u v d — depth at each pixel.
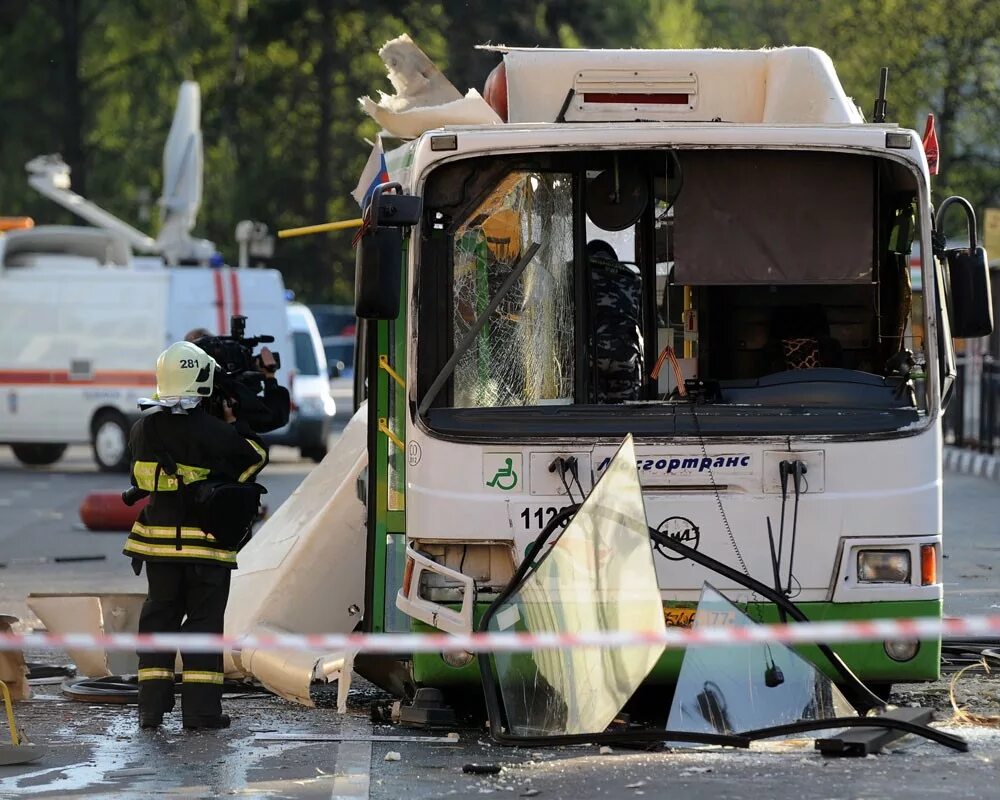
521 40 148.25
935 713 28.17
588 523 25.53
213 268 88.44
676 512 26.19
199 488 28.25
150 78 173.38
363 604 31.44
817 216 27.25
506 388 27.05
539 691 25.70
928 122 30.41
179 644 24.86
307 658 30.22
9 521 65.75
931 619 26.28
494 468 26.30
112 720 29.27
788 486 26.14
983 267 27.44
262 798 22.94
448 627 26.38
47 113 168.12
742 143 26.84
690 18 151.25
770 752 25.00
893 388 26.81
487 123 30.34
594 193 27.36
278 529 34.00
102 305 87.06
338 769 24.66
